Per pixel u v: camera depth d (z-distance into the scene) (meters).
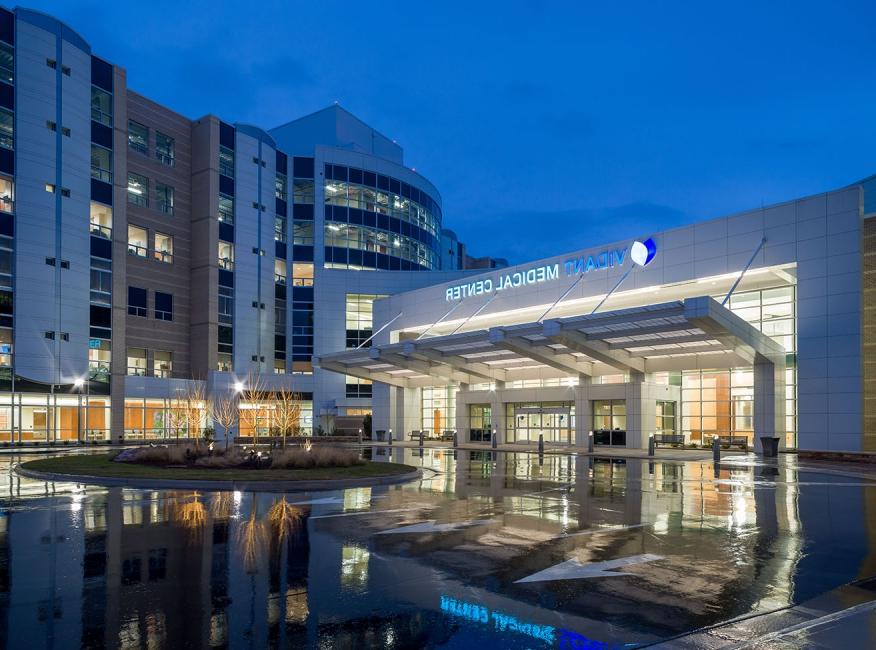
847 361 33.69
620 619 7.07
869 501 16.89
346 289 68.69
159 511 14.60
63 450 43.66
